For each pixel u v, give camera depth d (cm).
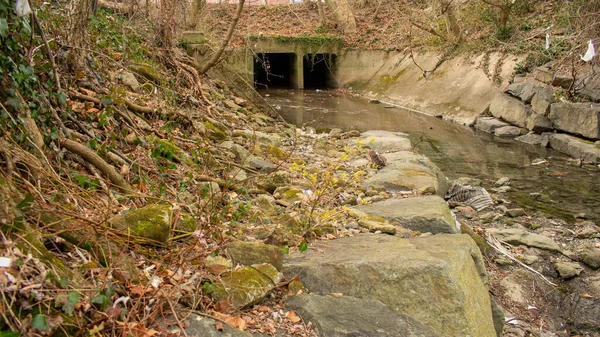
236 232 478
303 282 416
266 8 2698
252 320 358
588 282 627
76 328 284
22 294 272
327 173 639
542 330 545
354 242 496
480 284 453
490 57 1767
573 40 1445
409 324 379
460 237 504
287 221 521
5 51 400
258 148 901
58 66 593
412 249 461
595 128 1223
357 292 409
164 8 1180
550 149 1305
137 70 940
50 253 311
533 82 1489
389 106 1977
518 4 1859
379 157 909
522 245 702
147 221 395
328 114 1766
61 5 733
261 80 2823
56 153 456
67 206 381
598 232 762
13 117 404
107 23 976
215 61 1279
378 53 2378
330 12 2756
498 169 1119
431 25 2167
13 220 305
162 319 322
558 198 925
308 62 2688
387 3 2680
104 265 348
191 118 838
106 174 482
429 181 801
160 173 559
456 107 1727
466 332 390
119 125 633
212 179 616
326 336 350
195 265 385
